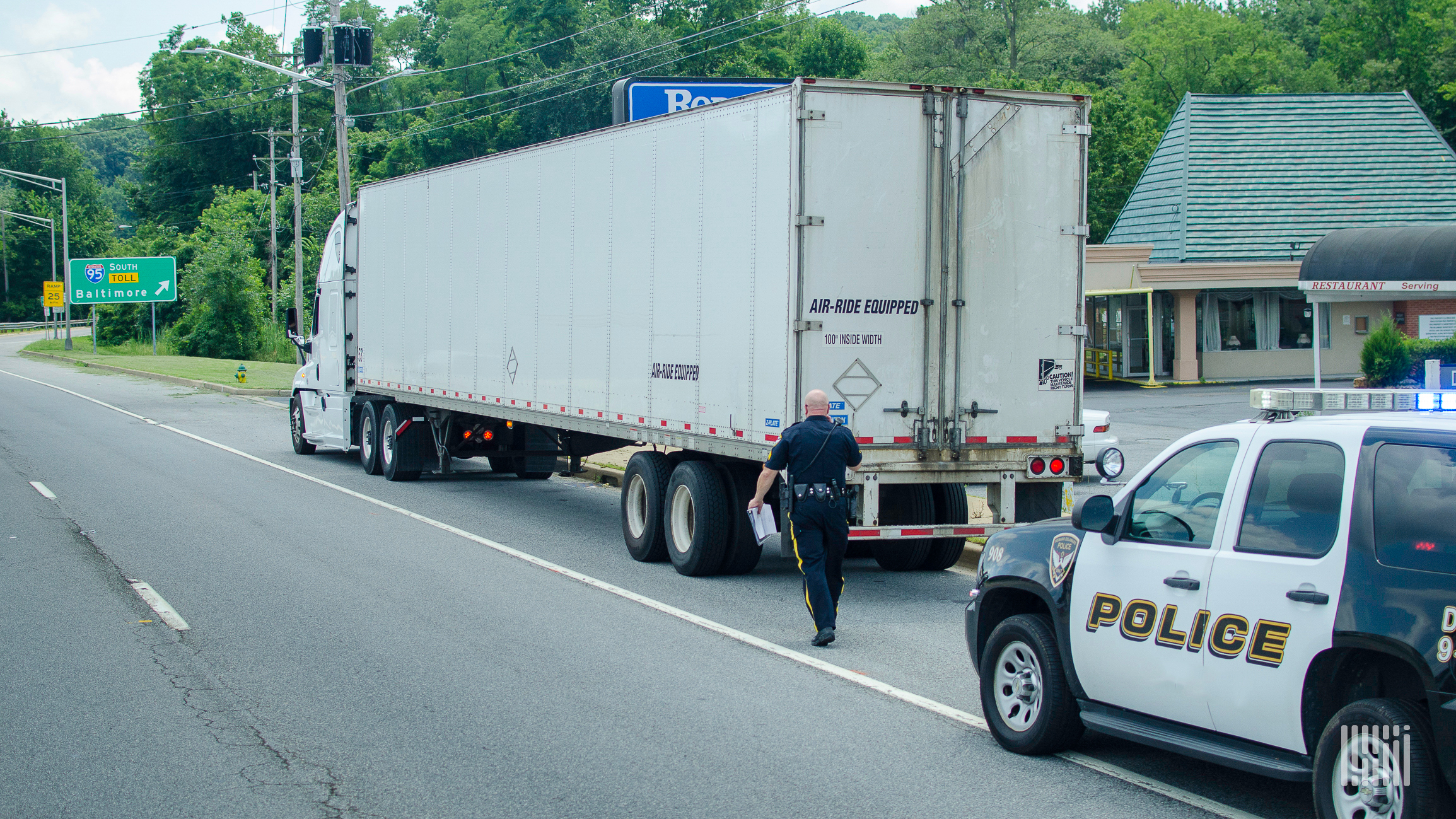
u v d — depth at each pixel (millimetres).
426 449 18328
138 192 94625
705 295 10867
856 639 8953
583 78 64500
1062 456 10422
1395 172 38062
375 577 11117
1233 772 6188
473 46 75500
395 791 5809
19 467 19484
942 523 11133
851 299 9812
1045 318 10344
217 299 61719
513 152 14523
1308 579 5035
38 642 8625
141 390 39094
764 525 9992
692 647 8664
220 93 90688
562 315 13445
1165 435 23000
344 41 29797
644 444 12117
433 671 7953
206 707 7160
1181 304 36219
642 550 12016
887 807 5637
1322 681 4980
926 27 71688
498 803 5668
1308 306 37281
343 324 20422
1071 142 10344
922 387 10016
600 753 6371
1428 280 25016
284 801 5672
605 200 12539
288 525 14102
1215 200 37469
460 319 16094
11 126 120250
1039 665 6309
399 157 72188
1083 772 6148
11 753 6320
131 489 17141
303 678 7785
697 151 10961
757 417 10133
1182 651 5523
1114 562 5957
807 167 9672
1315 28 75688
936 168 10023
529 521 14773
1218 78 64500
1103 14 95312
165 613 9562
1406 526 4812
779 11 70312
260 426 27734
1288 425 5402
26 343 78750
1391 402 5500
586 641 8820
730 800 5715
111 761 6211
